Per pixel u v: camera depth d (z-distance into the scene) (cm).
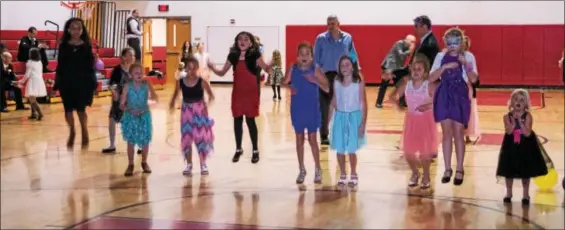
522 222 412
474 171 585
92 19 1186
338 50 675
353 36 1720
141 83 570
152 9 1698
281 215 433
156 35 1733
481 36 1670
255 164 628
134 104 568
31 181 545
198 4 1712
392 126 923
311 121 532
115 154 683
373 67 1727
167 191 511
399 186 525
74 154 679
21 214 438
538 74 1650
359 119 521
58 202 473
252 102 623
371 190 511
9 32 1224
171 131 870
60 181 547
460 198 481
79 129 870
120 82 654
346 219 422
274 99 1370
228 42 1717
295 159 654
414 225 407
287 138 809
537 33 1639
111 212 445
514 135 457
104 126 908
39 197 489
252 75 617
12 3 1188
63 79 588
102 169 602
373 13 1708
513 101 461
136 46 954
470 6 1658
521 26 1647
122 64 650
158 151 707
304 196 491
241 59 616
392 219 422
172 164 630
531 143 456
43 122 947
